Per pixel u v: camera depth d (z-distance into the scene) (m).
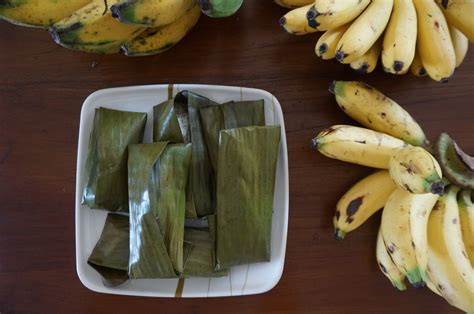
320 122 0.73
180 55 0.72
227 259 0.68
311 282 0.73
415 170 0.54
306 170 0.73
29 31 0.72
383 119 0.66
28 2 0.55
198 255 0.68
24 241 0.73
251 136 0.66
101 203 0.67
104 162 0.67
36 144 0.73
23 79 0.72
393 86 0.73
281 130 0.69
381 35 0.64
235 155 0.66
